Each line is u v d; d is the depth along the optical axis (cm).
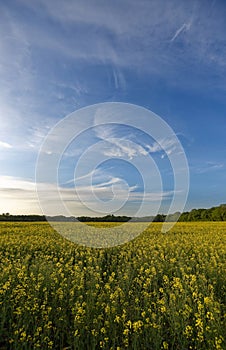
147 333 454
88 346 436
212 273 774
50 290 651
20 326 486
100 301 553
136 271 857
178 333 450
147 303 536
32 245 1231
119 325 484
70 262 929
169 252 1146
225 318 476
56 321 503
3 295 577
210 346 402
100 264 961
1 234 1695
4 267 796
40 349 434
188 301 538
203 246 1259
